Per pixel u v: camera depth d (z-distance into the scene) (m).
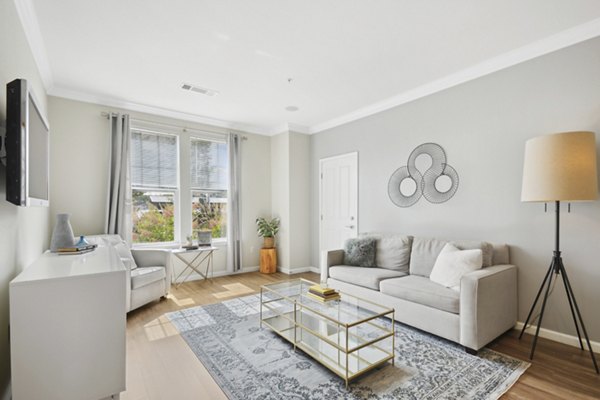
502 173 2.96
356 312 2.28
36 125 1.80
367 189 4.43
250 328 2.87
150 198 4.47
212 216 5.10
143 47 2.72
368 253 3.67
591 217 2.42
